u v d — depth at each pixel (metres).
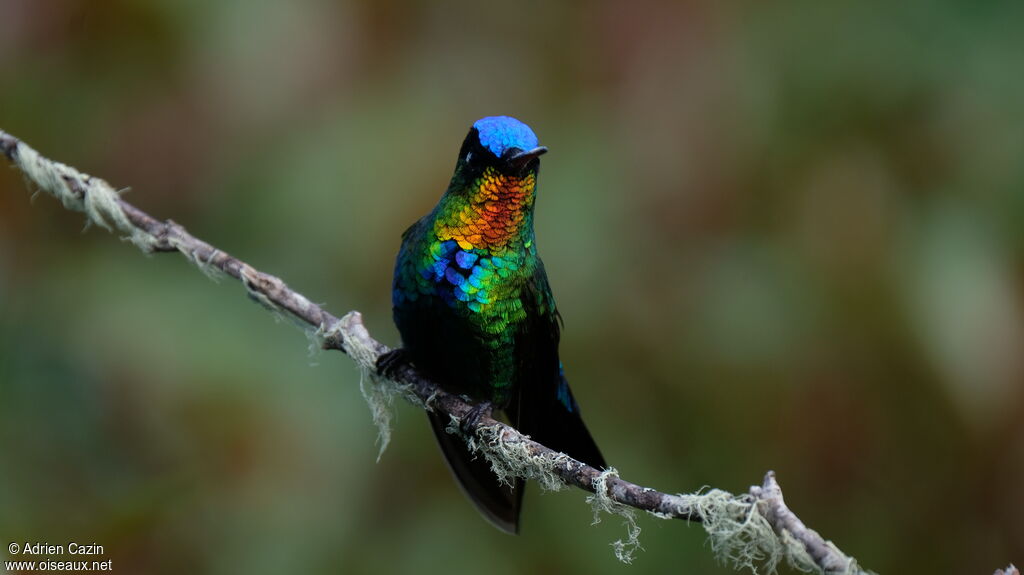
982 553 10.40
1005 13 11.05
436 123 10.71
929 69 11.02
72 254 10.62
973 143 10.77
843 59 11.07
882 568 10.48
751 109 10.82
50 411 9.90
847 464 10.54
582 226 10.41
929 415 10.39
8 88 10.84
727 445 10.52
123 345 9.94
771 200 10.77
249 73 10.88
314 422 9.93
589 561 10.09
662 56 10.91
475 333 7.60
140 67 11.02
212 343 9.96
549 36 11.15
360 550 9.90
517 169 7.39
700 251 10.60
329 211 10.39
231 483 9.69
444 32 11.19
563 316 10.34
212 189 10.84
